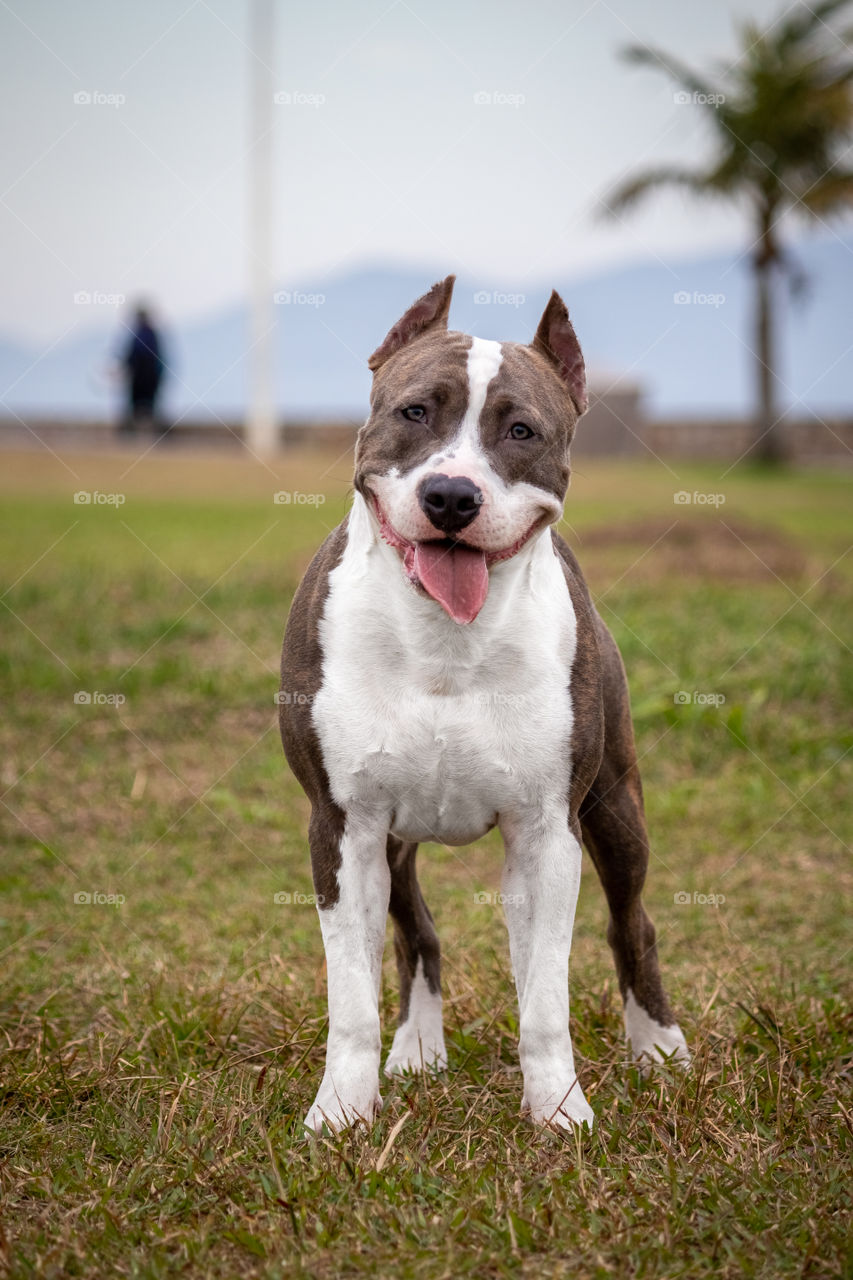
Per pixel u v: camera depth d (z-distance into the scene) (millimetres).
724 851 6453
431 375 3588
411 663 3586
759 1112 3582
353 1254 2771
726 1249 2830
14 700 7984
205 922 5559
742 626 9281
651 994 4176
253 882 6094
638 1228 2900
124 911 5680
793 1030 4105
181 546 11406
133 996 4566
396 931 4270
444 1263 2746
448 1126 3500
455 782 3633
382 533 3592
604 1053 4109
